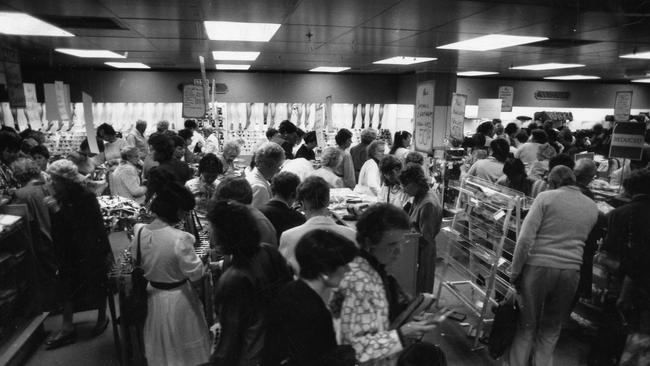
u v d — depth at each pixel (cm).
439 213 360
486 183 391
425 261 359
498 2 396
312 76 1248
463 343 367
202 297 312
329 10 433
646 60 848
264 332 188
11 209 347
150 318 268
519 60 873
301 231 252
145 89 1145
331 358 153
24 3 405
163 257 260
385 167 417
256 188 359
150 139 436
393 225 171
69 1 397
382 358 161
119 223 428
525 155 618
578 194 291
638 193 307
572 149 690
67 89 772
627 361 303
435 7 416
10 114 990
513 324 309
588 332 379
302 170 487
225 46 698
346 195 498
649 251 298
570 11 428
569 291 292
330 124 749
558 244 288
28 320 363
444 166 598
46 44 678
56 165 325
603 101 1502
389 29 538
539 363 307
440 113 1109
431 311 186
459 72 1189
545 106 1454
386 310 170
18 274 353
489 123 791
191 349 272
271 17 468
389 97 1313
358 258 170
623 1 396
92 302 360
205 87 587
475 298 428
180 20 485
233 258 199
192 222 356
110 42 655
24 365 336
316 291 160
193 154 748
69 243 336
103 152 741
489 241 367
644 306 302
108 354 352
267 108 1227
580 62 897
